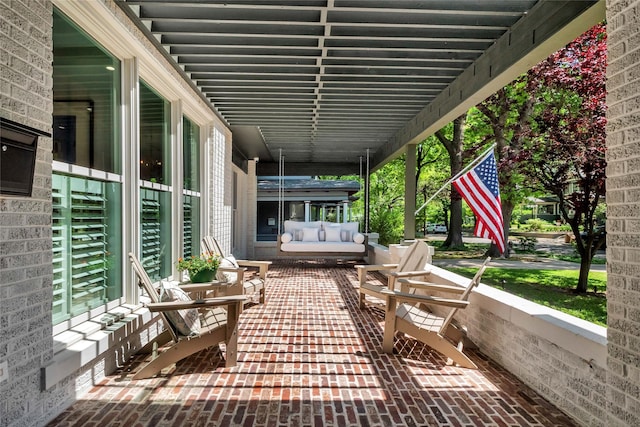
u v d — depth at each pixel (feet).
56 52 9.19
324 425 8.00
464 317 13.70
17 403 7.19
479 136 49.70
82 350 8.88
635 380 6.70
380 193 71.15
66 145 9.50
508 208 46.34
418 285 13.98
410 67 15.55
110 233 11.55
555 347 8.92
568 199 27.07
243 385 9.77
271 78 17.24
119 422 8.00
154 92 14.92
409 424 8.11
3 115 6.93
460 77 16.28
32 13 7.68
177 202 16.81
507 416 8.48
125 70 12.12
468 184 15.15
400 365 11.18
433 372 10.73
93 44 10.68
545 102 29.73
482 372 10.79
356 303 18.61
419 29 12.95
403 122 24.91
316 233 33.22
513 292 28.89
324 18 11.92
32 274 7.61
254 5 11.10
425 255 16.89
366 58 14.69
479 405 8.94
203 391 9.41
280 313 16.72
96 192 10.84
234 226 37.60
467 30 13.01
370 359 11.60
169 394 9.23
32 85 7.69
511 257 49.24
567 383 8.54
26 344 7.43
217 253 18.16
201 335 10.68
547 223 85.46
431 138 58.90
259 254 38.04
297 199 51.29
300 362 11.28
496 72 13.25
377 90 18.70
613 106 7.21
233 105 21.34
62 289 9.43
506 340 10.97
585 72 24.36
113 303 11.59
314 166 41.47
